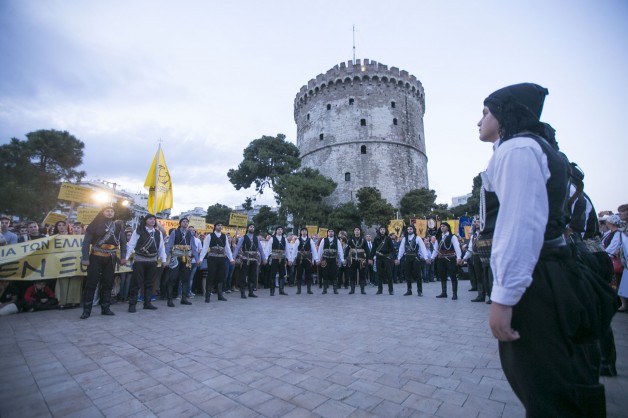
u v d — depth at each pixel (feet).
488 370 11.61
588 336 4.73
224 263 30.58
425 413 8.51
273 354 13.58
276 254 35.29
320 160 156.15
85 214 33.27
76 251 26.02
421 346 14.66
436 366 12.05
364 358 13.01
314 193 124.88
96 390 10.11
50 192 90.74
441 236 31.94
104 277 22.53
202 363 12.51
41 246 24.86
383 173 147.13
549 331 4.49
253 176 135.33
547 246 4.83
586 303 4.67
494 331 4.60
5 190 76.07
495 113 5.68
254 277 33.58
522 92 5.65
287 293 37.40
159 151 38.17
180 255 27.30
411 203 135.23
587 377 4.61
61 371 11.69
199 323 19.76
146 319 21.11
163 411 8.77
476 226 27.99
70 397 9.63
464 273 55.93
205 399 9.46
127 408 8.96
